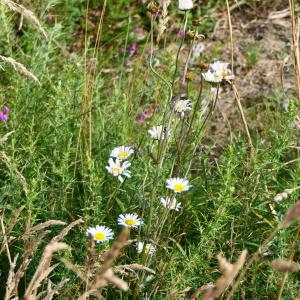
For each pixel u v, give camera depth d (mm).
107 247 1056
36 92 1496
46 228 1174
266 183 1238
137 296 1052
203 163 1271
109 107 1577
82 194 1332
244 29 2109
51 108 1426
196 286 1079
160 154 1084
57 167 1300
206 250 1071
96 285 675
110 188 1282
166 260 1138
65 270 1037
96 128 1461
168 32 2041
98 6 2170
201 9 2158
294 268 673
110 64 1963
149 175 1204
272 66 1943
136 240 1071
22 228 1114
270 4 2176
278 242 1108
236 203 1188
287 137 1210
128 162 1165
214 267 1133
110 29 2109
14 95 1453
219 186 1279
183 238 1236
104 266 656
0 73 1601
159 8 1112
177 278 1056
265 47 2021
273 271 1062
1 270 1118
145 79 1557
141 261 1054
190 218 1229
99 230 1068
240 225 1189
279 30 2084
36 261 1099
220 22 2129
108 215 1216
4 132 1389
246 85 1878
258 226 1220
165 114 1082
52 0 1653
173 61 1584
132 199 1215
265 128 1541
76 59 1541
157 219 1124
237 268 665
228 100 1798
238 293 1078
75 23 2109
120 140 1405
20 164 1278
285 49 2004
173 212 1188
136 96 1539
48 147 1369
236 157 1253
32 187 1059
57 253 1128
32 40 1671
